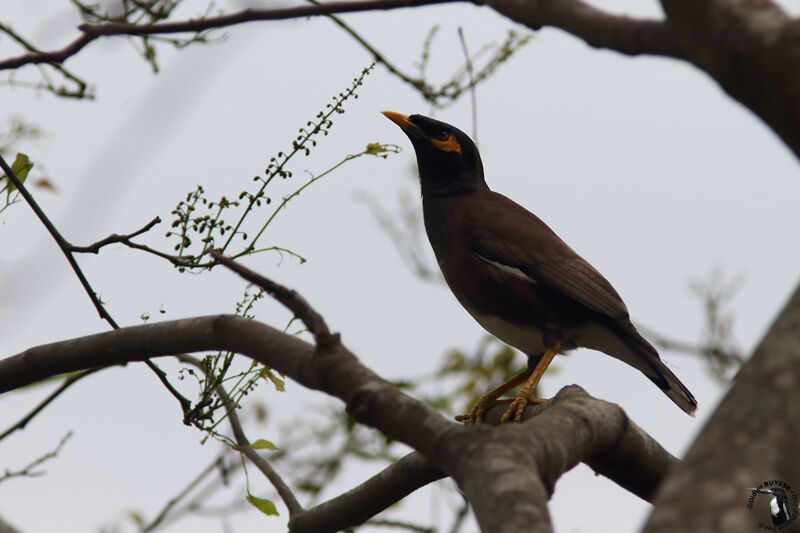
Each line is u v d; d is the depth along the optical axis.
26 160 7.44
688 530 2.88
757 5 3.42
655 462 6.59
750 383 3.16
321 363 4.89
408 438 4.53
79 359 6.33
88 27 6.87
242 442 8.20
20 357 6.54
